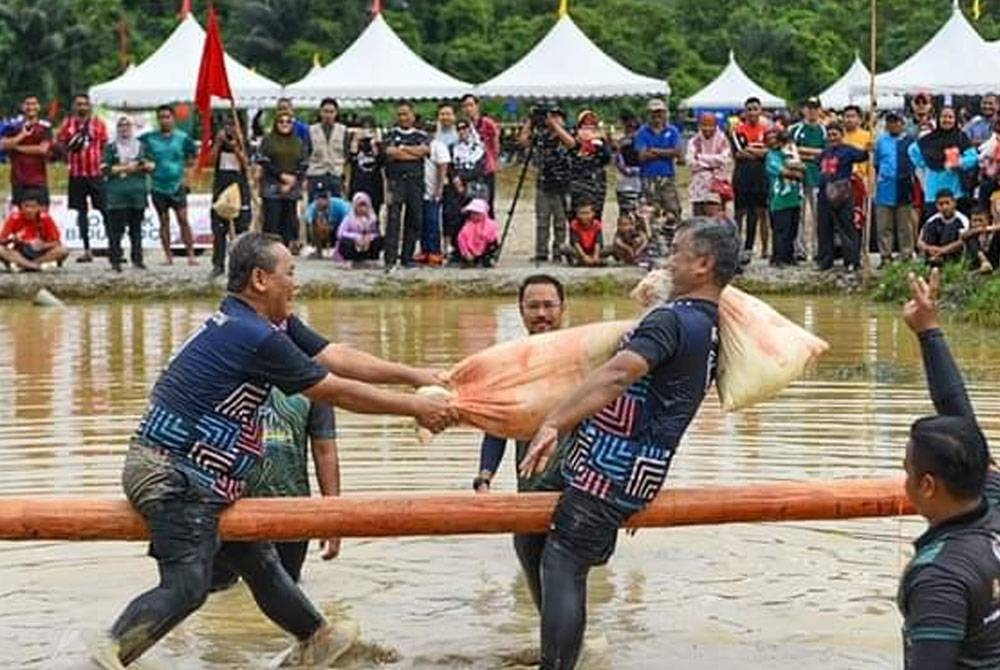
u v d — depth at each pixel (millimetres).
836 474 12508
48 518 8023
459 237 27109
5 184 48656
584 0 68938
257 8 66438
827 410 15320
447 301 25281
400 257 27031
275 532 8133
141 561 10836
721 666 8734
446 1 68000
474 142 27172
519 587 10289
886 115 29734
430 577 10516
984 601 5844
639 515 8055
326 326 22047
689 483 12195
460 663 8906
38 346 20281
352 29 66312
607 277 25797
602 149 27031
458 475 12680
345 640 8891
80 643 8805
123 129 26484
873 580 10258
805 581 10258
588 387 7652
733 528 11516
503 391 8086
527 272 26141
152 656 9008
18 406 15766
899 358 18656
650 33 68062
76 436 14242
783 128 28344
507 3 69375
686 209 36594
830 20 69625
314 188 28578
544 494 8172
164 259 28406
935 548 5941
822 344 8016
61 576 10477
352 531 8094
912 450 6047
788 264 26688
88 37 67562
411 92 34094
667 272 8430
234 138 26234
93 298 25797
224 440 8055
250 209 26516
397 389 15320
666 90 33812
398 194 26547
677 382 7855
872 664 8734
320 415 9492
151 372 17969
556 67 33938
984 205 23984
